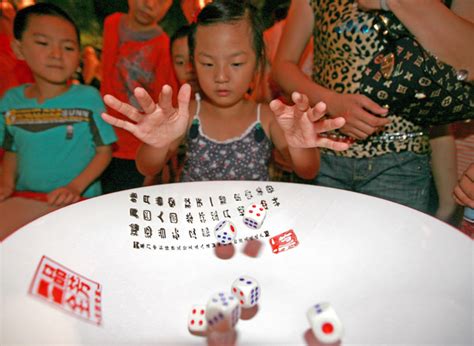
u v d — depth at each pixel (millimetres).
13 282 472
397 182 875
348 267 551
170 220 622
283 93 1023
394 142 846
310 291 531
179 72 1108
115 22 1109
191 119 994
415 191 885
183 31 1081
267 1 1045
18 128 1164
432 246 547
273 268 564
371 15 764
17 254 516
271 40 1074
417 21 706
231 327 465
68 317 450
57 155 1178
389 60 755
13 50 1109
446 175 1029
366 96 796
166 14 1086
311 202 662
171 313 498
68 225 583
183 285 535
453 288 481
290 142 672
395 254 550
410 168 865
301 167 829
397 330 457
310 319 452
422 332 447
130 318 482
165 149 858
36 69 1110
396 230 587
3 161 1201
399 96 777
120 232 586
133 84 1158
